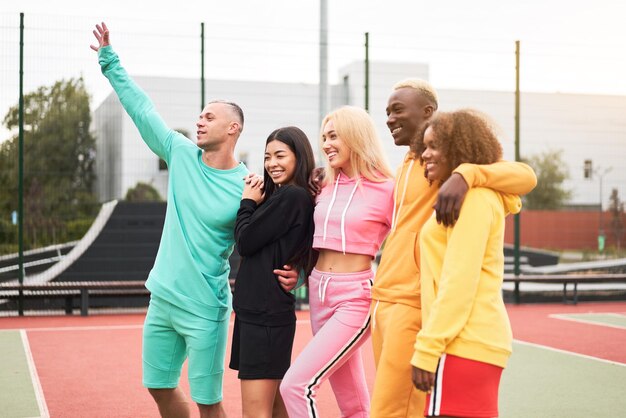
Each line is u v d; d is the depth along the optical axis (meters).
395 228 3.40
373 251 3.69
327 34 13.84
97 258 13.46
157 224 13.73
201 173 4.04
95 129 15.20
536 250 18.38
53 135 14.03
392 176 3.76
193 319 3.94
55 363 7.75
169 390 4.18
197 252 3.97
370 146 3.68
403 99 3.66
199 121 4.04
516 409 5.71
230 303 4.15
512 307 14.05
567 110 20.75
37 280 13.07
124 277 13.54
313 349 3.58
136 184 15.92
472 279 2.72
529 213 18.53
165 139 4.24
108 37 4.35
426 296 2.93
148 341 4.09
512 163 2.93
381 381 3.31
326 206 3.69
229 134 4.05
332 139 3.69
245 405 3.68
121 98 4.35
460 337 2.74
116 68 4.35
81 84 14.12
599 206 19.17
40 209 13.27
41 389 6.47
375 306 3.43
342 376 3.89
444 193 2.76
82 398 6.13
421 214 3.32
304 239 3.76
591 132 18.48
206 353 3.95
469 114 2.95
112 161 15.64
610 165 18.14
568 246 17.95
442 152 2.94
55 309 13.06
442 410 2.74
